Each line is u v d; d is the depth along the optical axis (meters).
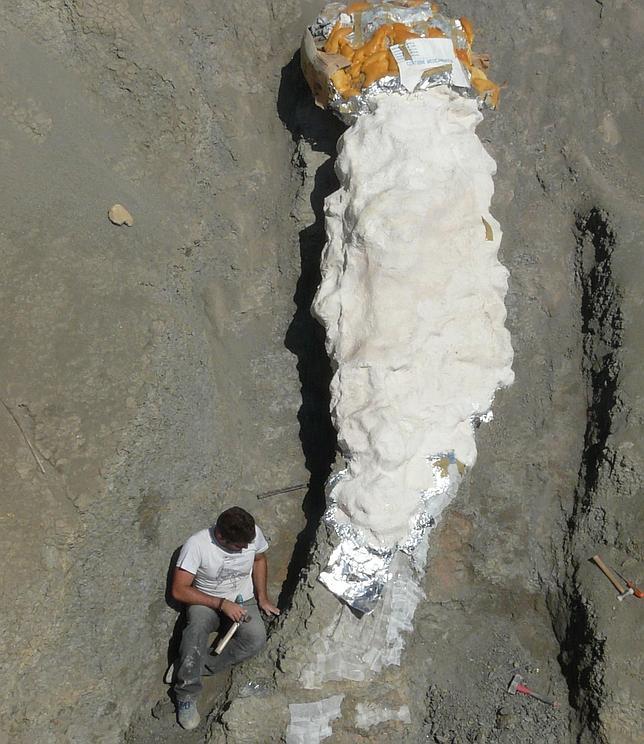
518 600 5.43
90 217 5.72
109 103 6.27
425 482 5.25
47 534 4.73
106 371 5.25
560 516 5.58
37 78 6.03
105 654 4.87
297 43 7.06
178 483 5.40
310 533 5.57
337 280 5.73
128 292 5.59
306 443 5.97
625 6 7.34
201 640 4.79
